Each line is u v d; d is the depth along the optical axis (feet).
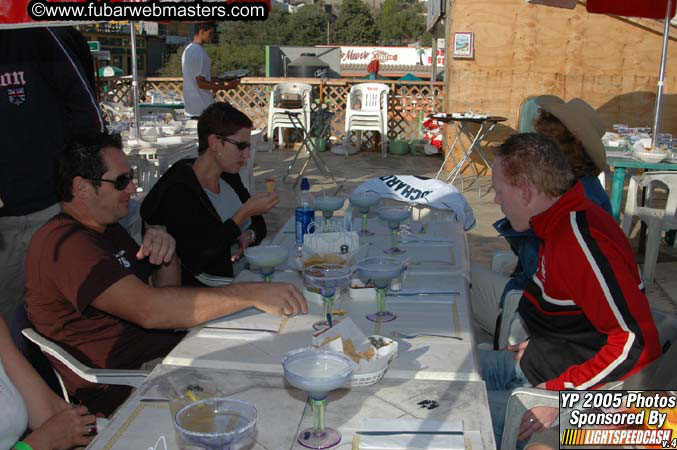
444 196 12.57
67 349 7.81
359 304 8.02
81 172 7.78
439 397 5.68
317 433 5.06
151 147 18.48
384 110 36.42
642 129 22.77
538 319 7.57
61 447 6.36
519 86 30.89
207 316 7.27
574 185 7.14
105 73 38.91
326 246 8.70
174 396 5.54
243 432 4.49
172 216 10.59
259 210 10.82
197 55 24.68
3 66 11.00
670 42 30.17
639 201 21.20
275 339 6.94
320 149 38.37
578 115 9.08
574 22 30.22
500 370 8.61
